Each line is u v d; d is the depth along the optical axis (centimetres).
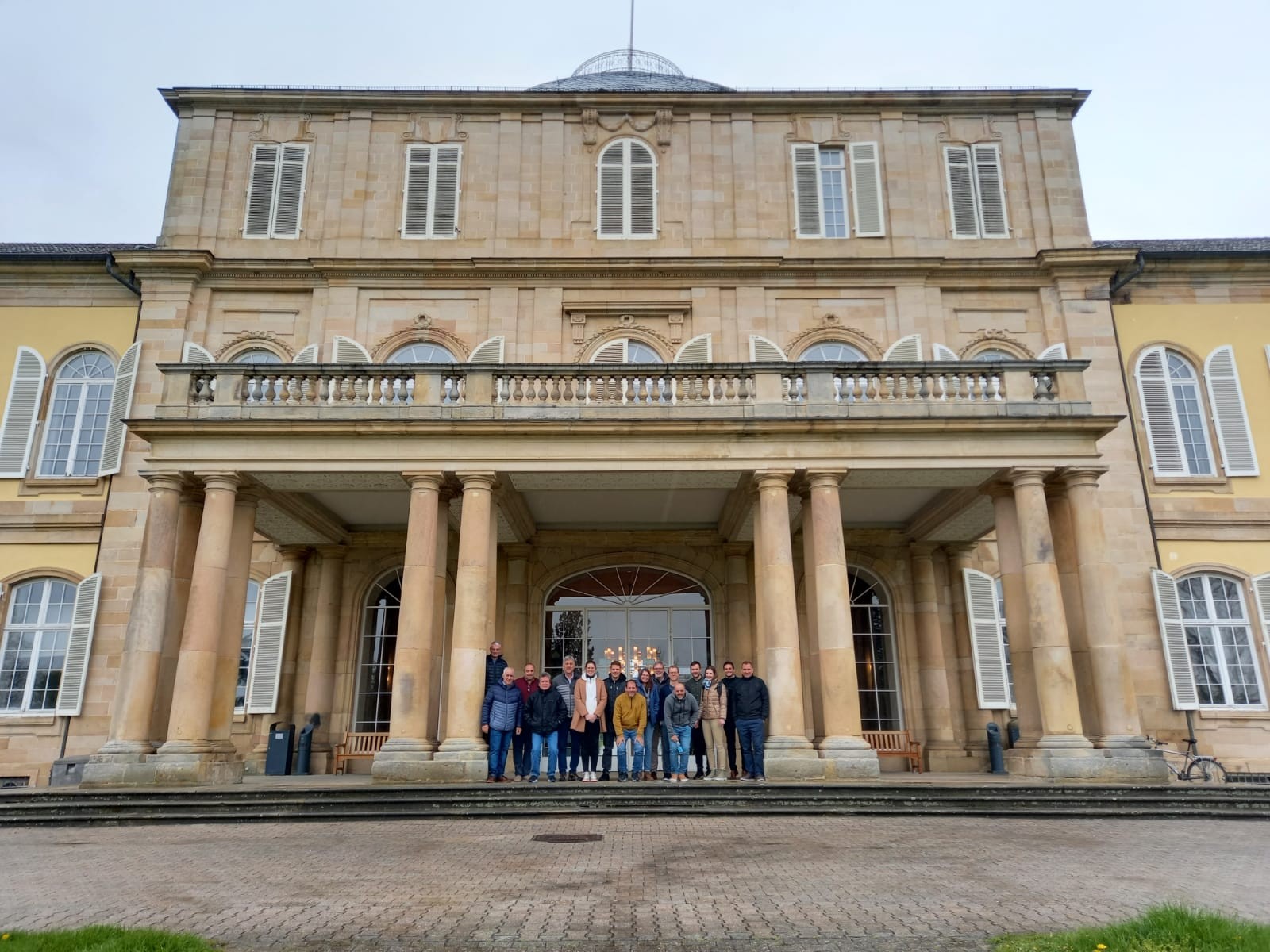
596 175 2216
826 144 2270
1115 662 1483
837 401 1600
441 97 2241
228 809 1182
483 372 1609
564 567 2038
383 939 559
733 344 2086
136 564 1919
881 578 2059
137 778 1380
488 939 559
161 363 1606
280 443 1550
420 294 2109
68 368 2102
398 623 2023
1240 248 2206
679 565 2048
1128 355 2114
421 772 1369
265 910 633
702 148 2241
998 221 2211
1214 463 2059
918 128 2280
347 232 2159
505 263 2094
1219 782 1675
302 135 2231
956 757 1919
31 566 1959
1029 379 1630
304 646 1983
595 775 1441
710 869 785
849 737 1429
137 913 625
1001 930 573
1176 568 1977
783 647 1475
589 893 684
